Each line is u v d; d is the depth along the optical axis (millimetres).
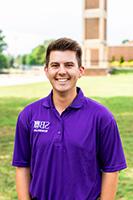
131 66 39094
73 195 2082
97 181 2152
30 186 2244
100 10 36281
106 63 35500
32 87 18172
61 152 2053
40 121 2127
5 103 12617
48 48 2180
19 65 70938
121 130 8203
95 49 36531
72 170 2055
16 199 4551
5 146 6945
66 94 2119
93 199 2121
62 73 2092
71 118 2088
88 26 36719
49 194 2135
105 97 14164
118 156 2154
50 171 2104
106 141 2119
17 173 2330
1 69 58625
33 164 2201
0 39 68875
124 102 12656
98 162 2182
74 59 2127
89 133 2064
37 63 74938
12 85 19531
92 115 2096
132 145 6891
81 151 2047
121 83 20156
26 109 2232
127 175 5262
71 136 2051
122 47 43375
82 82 20875
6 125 8836
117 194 4598
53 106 2133
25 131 2223
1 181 5152
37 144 2123
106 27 38156
